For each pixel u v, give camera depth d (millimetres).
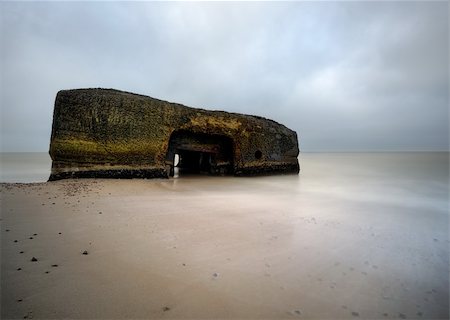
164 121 12656
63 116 10375
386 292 3230
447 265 4027
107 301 2830
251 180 14516
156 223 5496
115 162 11227
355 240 4977
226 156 16016
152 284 3176
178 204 7367
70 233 4699
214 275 3447
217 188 11172
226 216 6262
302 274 3574
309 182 14641
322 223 6020
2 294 2873
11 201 6535
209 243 4520
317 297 3062
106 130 11000
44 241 4297
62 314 2611
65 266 3523
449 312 2887
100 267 3537
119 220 5590
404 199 9836
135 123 11703
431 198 10109
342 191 11664
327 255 4227
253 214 6570
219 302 2887
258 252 4227
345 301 3012
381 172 21922
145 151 11977
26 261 3609
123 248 4176
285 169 17938
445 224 6305
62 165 10375
